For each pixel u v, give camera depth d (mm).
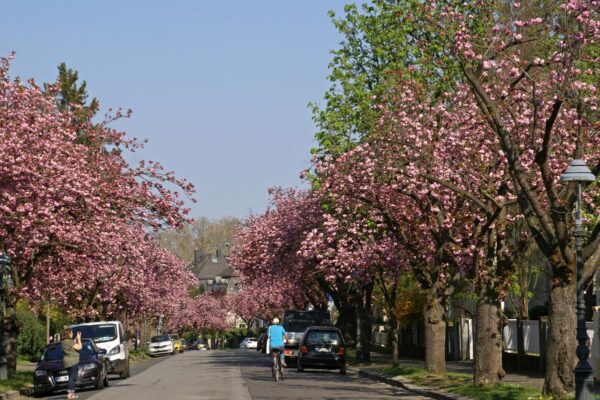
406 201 31625
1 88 28188
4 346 32344
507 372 33656
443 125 27891
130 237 46812
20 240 30188
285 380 33219
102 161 31312
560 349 19875
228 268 182000
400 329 56344
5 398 26984
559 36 22984
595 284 34469
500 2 23281
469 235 29094
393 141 27672
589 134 24656
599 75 21766
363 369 40000
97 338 36406
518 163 20016
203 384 30484
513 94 24344
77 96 64750
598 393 21656
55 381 28719
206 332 145750
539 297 45000
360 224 35250
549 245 20047
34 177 27484
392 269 37250
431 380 28703
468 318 45125
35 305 50312
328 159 33469
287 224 48688
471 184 27328
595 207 26828
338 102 35094
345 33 36031
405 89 27984
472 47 20719
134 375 39625
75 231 29844
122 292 57625
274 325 33438
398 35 33750
